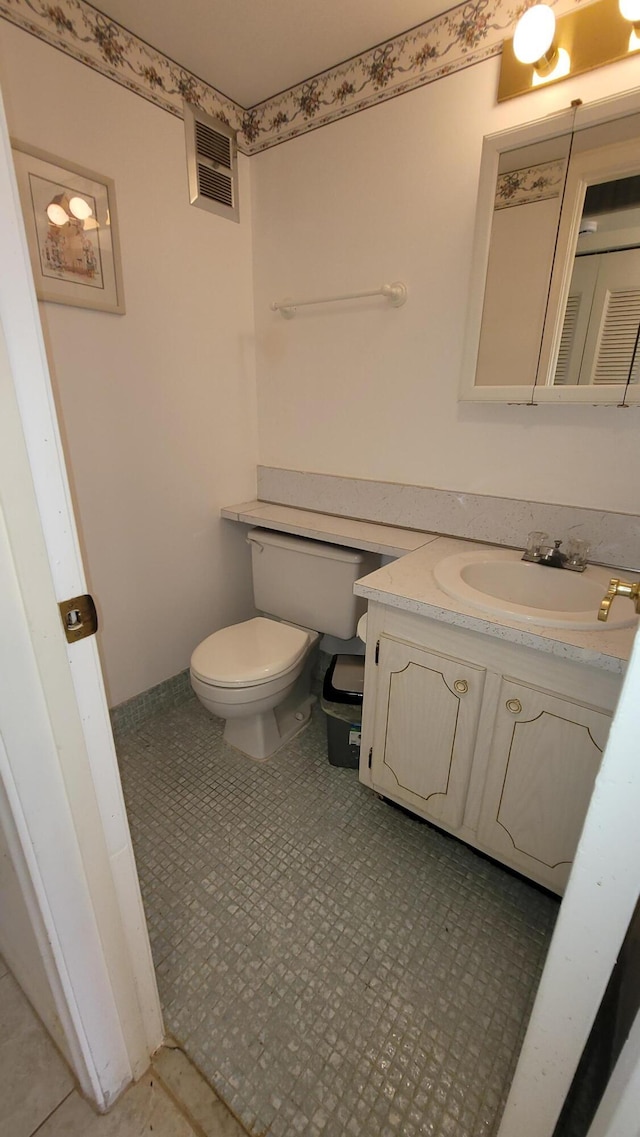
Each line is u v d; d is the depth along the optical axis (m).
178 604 1.98
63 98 1.28
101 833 0.73
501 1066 0.94
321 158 1.63
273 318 1.92
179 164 1.60
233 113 1.71
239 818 1.51
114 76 1.37
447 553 1.50
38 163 1.26
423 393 1.62
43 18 1.21
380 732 1.40
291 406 1.97
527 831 1.17
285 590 1.96
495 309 1.38
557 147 1.21
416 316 1.56
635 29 1.08
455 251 1.44
